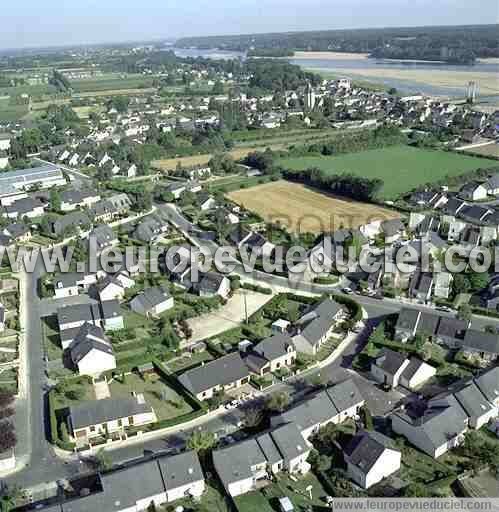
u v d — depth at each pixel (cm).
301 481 8950
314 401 10156
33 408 11006
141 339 13162
